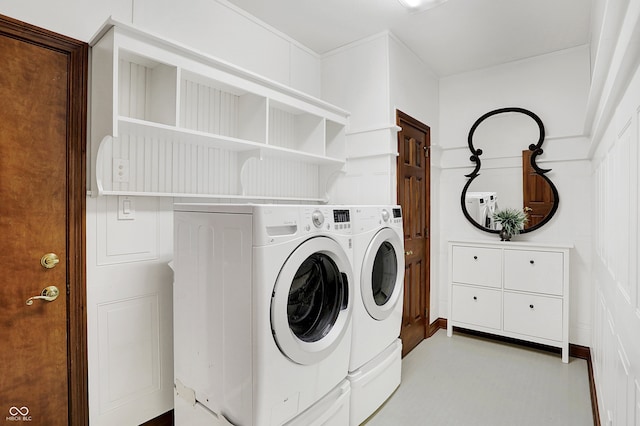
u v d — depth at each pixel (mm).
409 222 3037
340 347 1742
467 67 3381
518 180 3221
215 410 1515
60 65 1571
